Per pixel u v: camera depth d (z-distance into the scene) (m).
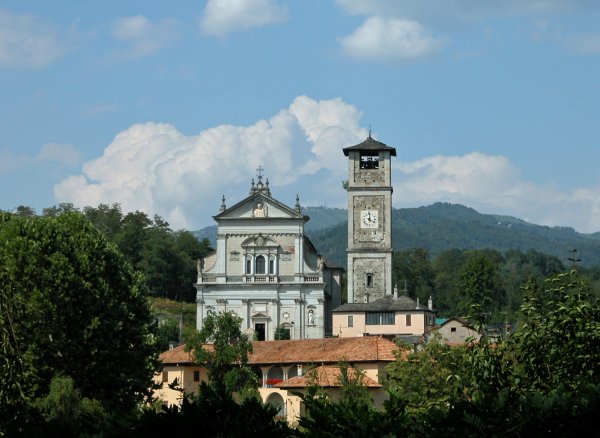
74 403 80.12
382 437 34.53
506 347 51.66
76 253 105.38
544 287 56.31
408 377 81.00
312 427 35.31
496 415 34.56
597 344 49.16
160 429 35.81
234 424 35.47
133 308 111.56
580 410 34.81
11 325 53.34
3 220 108.75
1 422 47.69
